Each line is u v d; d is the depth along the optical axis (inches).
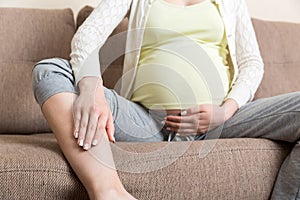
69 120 49.4
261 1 99.2
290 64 84.9
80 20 77.3
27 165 44.6
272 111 57.4
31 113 70.1
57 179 45.5
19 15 74.5
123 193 45.7
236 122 60.3
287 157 55.3
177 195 49.4
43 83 52.2
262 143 55.9
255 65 67.1
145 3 63.7
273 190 54.4
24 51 73.0
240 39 68.8
